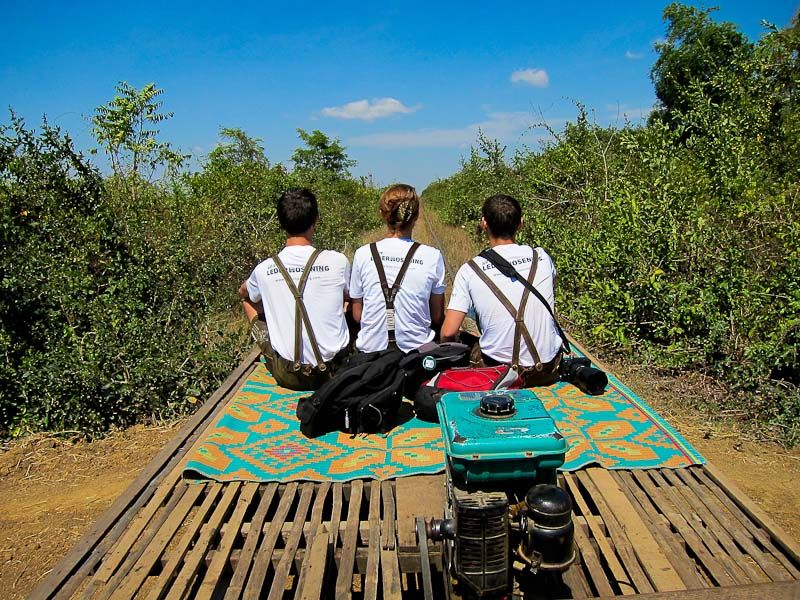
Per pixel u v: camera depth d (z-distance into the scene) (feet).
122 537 9.53
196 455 11.48
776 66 31.73
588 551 8.96
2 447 19.49
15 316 22.45
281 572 8.67
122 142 32.01
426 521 9.45
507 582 8.06
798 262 20.99
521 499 8.88
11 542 14.80
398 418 13.30
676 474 11.05
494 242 14.80
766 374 19.69
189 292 26.61
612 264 24.86
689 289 22.71
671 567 8.54
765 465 16.56
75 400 20.18
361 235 71.00
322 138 102.99
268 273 14.83
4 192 23.80
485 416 8.96
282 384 15.30
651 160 27.81
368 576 8.55
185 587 8.42
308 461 11.55
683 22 64.08
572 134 38.58
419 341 14.94
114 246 26.05
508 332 14.06
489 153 55.77
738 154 26.13
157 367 21.33
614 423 12.79
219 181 41.52
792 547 8.86
